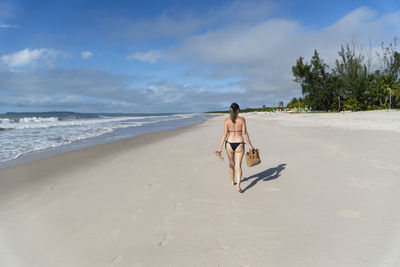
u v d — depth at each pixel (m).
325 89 44.31
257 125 19.02
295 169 5.64
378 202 3.66
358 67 39.88
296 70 46.81
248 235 2.92
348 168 5.44
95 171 6.36
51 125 25.64
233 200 4.05
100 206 3.98
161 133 16.39
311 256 2.45
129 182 5.25
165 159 7.48
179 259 2.50
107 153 8.97
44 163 7.40
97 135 15.51
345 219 3.19
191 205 3.90
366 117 19.80
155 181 5.24
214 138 12.26
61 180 5.61
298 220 3.24
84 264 2.48
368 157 6.26
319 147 7.93
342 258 2.39
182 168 6.27
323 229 2.97
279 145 8.96
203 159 7.28
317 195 4.06
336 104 44.09
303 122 19.62
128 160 7.59
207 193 4.42
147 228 3.20
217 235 2.96
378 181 4.54
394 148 7.16
